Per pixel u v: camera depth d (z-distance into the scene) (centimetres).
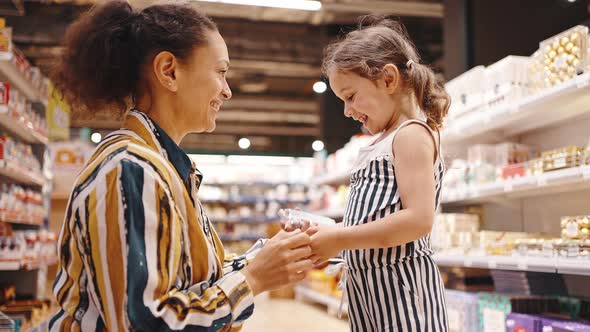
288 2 567
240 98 1341
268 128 1622
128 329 94
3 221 346
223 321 104
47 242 415
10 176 377
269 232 690
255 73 1127
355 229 139
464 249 326
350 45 158
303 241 120
